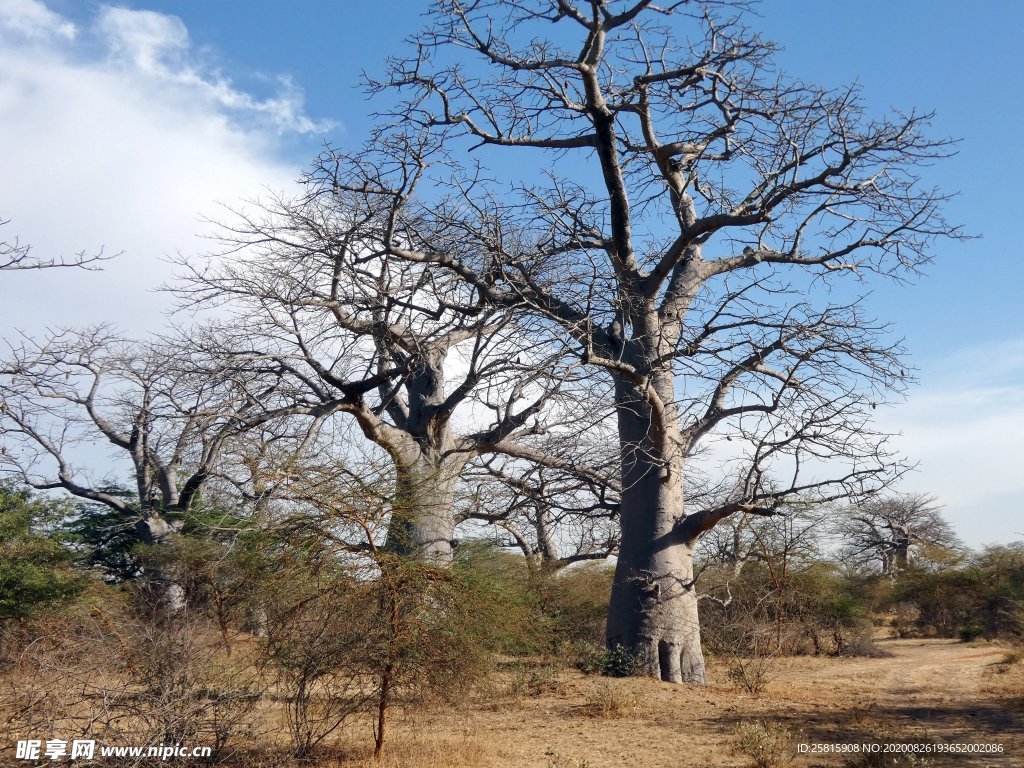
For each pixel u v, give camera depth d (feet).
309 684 24.27
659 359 41.24
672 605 43.75
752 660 50.29
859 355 41.63
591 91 41.55
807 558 61.00
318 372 42.19
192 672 22.88
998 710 34.53
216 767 21.76
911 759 23.22
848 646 69.26
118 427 65.67
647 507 44.73
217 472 40.68
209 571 39.58
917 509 116.37
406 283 44.42
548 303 43.27
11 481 60.59
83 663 22.59
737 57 41.60
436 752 25.30
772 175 41.65
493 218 43.86
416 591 24.29
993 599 84.02
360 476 24.54
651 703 36.11
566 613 59.98
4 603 42.75
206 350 44.52
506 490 54.95
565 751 26.73
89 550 71.67
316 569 24.13
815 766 24.49
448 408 45.85
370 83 41.98
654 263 46.55
